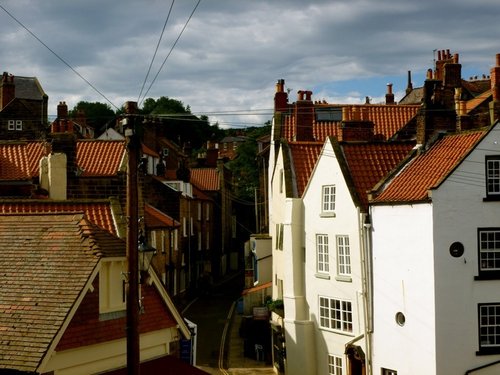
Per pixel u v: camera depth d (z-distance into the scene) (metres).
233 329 48.78
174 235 55.97
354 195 32.50
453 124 32.91
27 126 74.00
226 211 85.06
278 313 37.56
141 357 21.91
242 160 100.12
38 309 18.41
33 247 20.72
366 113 37.75
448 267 28.14
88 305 19.52
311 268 35.00
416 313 28.80
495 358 28.17
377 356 30.61
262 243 48.84
